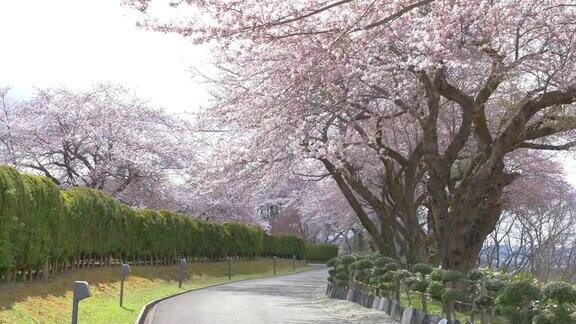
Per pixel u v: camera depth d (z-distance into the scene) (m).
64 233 16.67
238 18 9.80
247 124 17.67
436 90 14.55
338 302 17.41
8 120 30.39
